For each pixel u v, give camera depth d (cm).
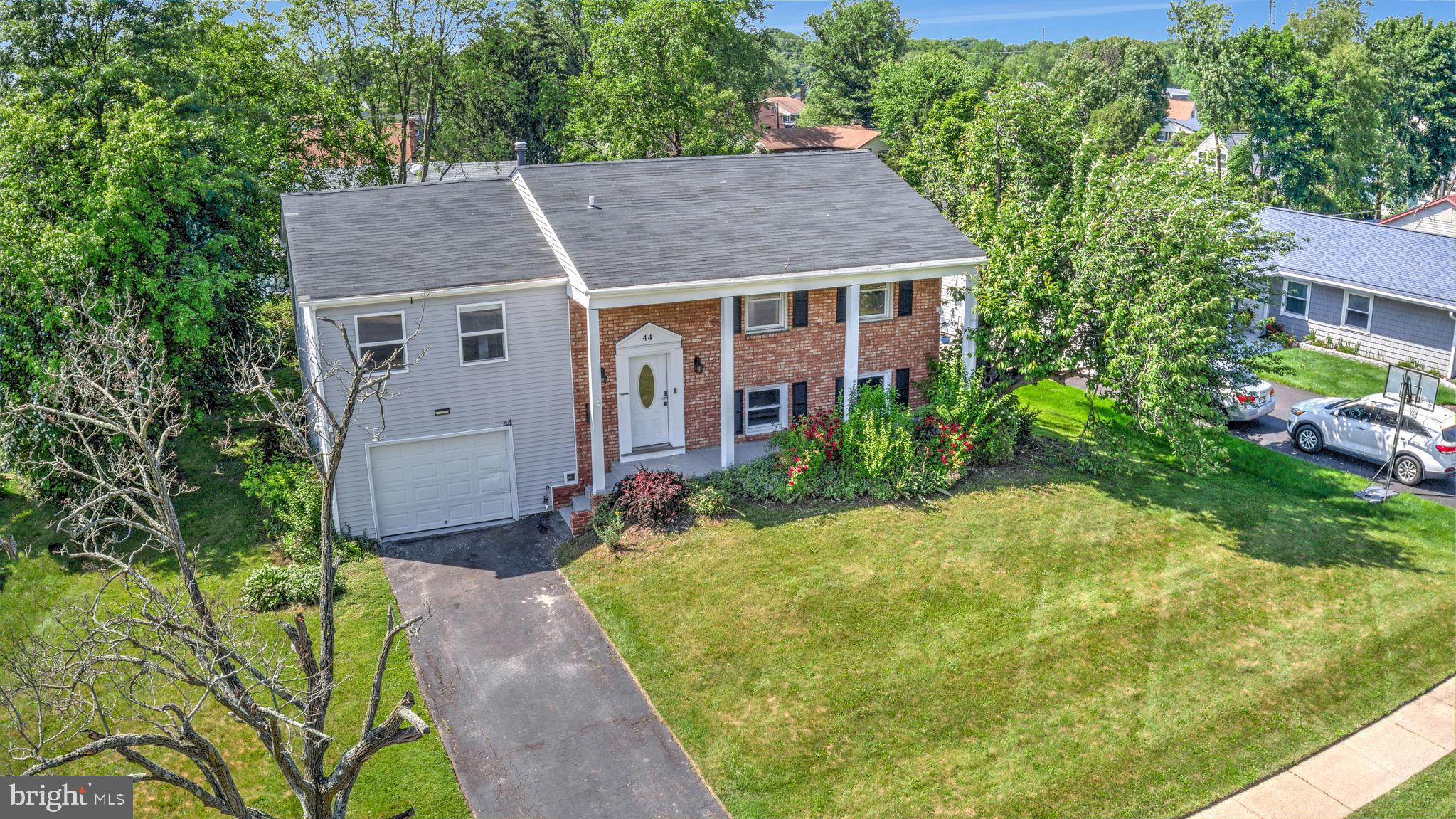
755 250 2094
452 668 1562
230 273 2059
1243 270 2042
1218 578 1775
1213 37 4697
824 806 1276
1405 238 3272
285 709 1441
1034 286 2066
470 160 5381
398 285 1877
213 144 2270
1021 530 1923
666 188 2284
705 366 2189
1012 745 1373
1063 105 2559
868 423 2036
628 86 3981
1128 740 1380
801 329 2239
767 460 2139
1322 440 2372
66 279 1850
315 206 2120
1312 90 4738
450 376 1959
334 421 1022
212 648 955
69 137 2019
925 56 6391
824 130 7231
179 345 2048
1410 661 1547
